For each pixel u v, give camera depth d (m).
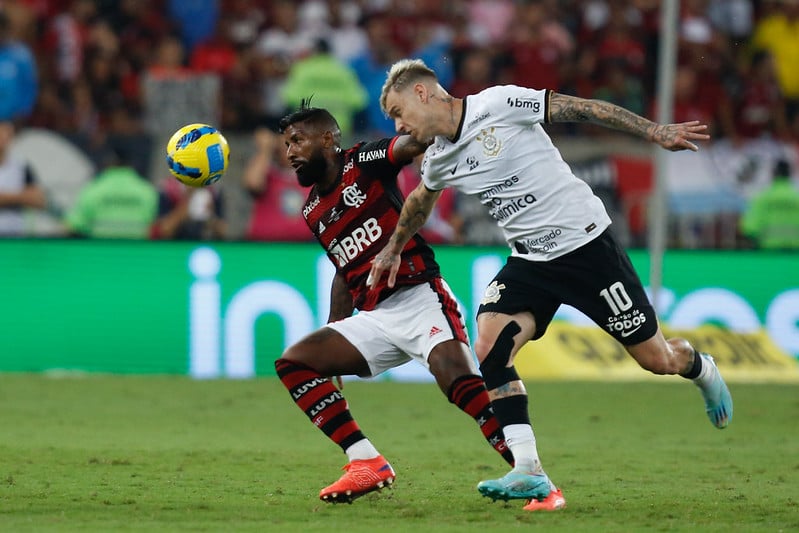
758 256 49.03
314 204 21.53
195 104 50.34
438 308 20.95
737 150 52.62
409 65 19.78
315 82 56.16
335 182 21.16
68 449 27.47
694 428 32.91
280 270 46.53
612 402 38.41
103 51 56.25
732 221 51.53
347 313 22.08
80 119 54.84
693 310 48.34
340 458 26.55
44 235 46.47
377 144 20.98
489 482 19.28
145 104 51.19
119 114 54.16
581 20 63.09
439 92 19.77
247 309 46.19
